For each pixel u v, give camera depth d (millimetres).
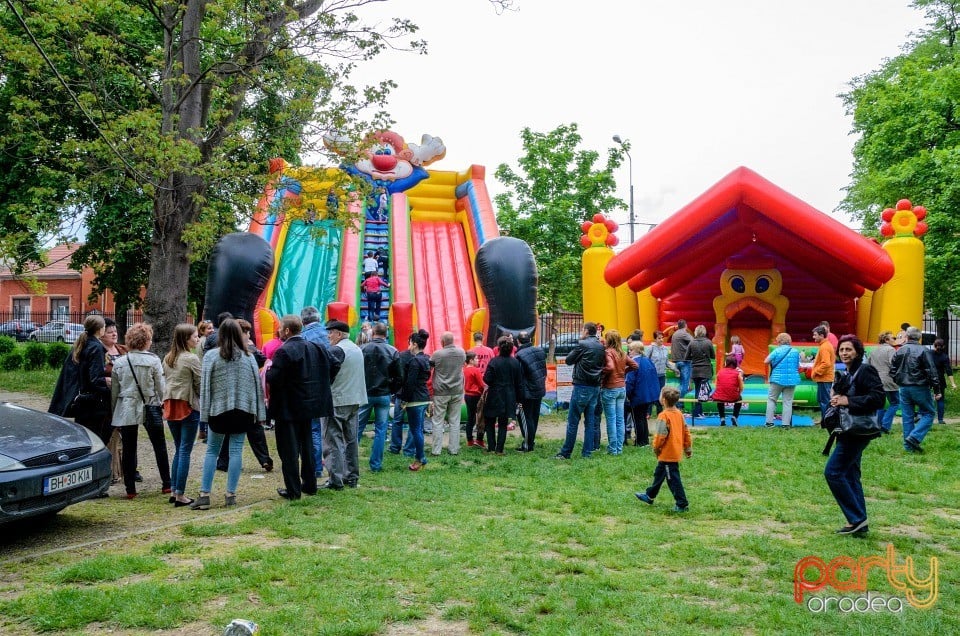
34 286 15469
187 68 13797
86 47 13148
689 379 14250
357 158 13656
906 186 18219
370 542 6082
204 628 4367
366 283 17000
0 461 5781
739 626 4516
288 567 5355
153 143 11914
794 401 14977
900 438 11594
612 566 5617
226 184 13797
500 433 10672
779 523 6965
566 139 26781
